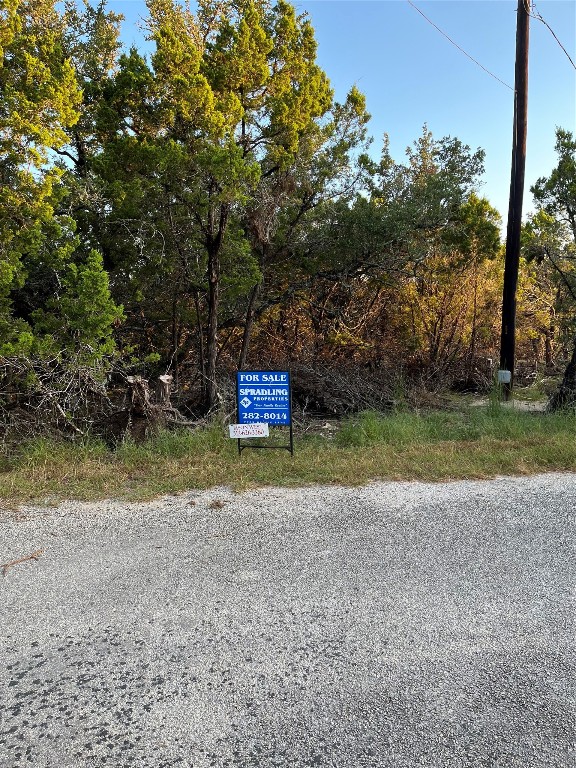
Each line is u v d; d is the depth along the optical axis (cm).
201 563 372
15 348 633
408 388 1088
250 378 614
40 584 345
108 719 236
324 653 278
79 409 679
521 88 1012
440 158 1310
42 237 688
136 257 883
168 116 754
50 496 496
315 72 872
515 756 215
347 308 1242
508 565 369
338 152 1027
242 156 766
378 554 385
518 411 869
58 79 654
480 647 282
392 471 564
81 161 916
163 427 685
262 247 996
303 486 527
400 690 252
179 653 279
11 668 268
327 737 225
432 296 1320
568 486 527
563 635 292
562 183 1023
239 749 220
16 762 214
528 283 1447
